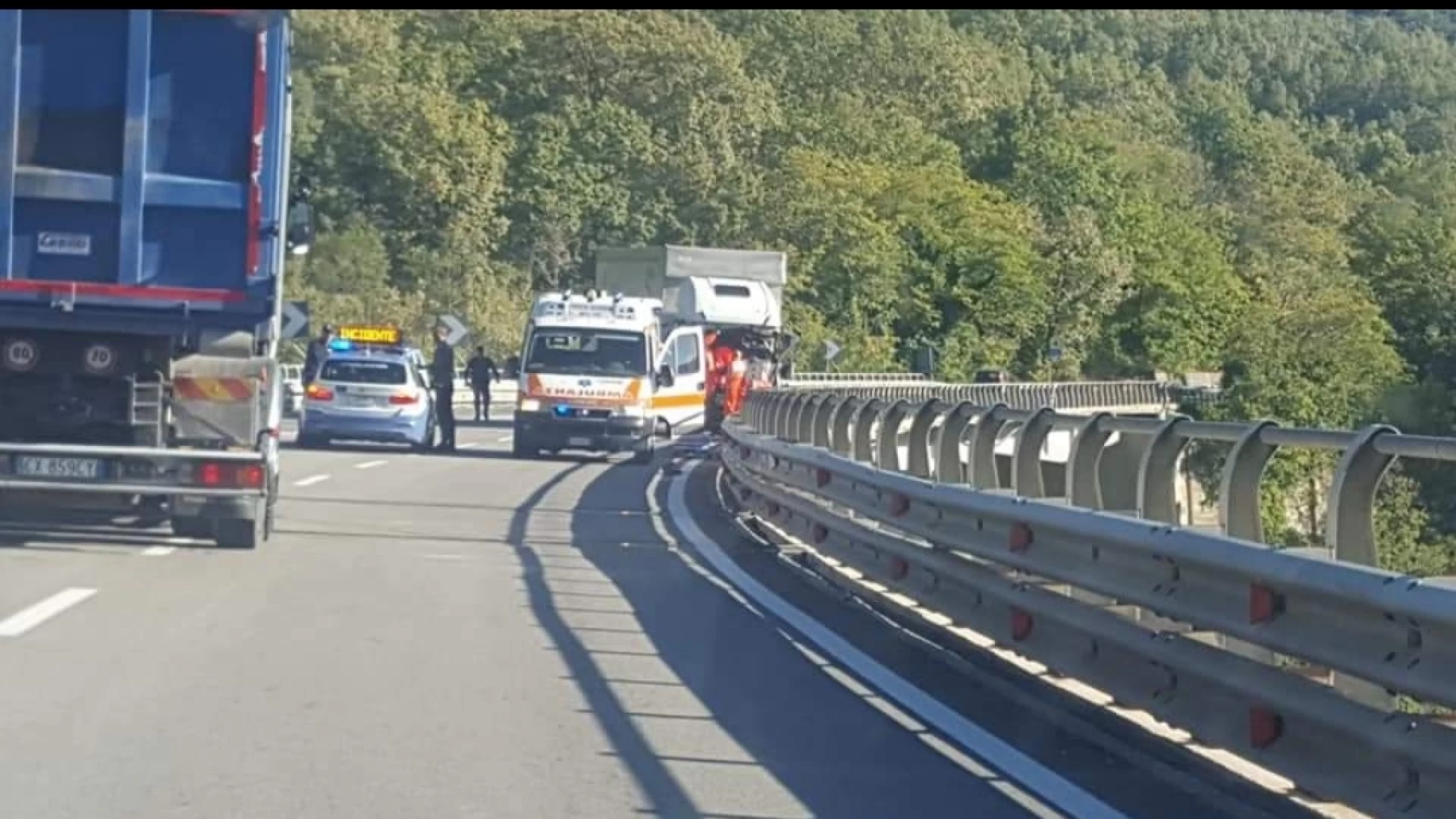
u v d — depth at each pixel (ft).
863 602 44.62
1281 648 23.54
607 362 102.47
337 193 243.19
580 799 24.94
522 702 31.22
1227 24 476.13
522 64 287.89
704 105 292.20
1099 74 469.16
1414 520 47.52
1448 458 21.79
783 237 274.98
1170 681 27.45
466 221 249.55
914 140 345.31
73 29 45.29
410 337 217.56
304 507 65.82
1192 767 27.12
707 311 134.31
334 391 104.68
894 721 30.55
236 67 45.88
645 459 102.47
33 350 48.19
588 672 34.27
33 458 47.06
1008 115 369.91
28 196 45.29
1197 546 25.75
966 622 36.50
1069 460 32.99
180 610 39.63
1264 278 219.82
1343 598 21.83
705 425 125.70
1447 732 20.44
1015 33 531.09
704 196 281.95
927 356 207.92
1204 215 274.77
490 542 56.75
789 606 43.86
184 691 31.17
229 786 24.99
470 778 25.88
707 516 68.64
